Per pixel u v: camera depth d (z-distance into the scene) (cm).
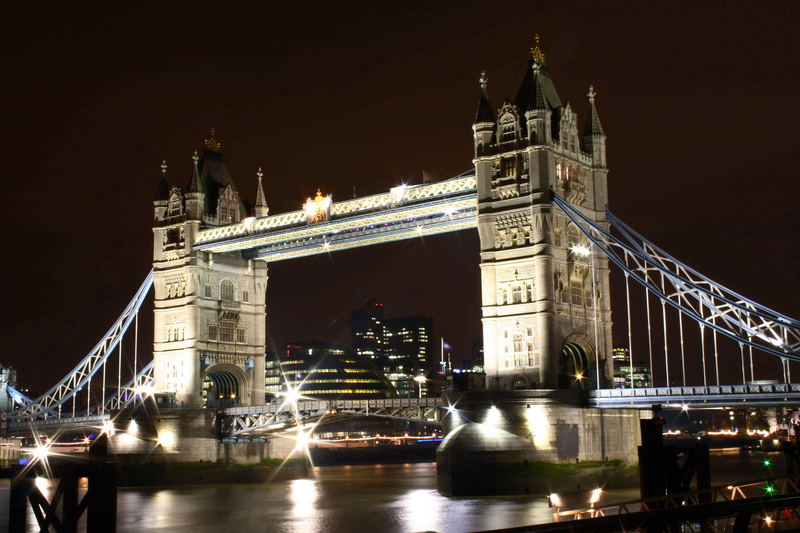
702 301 10888
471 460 10819
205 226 15025
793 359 9881
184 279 14850
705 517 3638
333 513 10069
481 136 11938
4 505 11219
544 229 11344
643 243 11562
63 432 18125
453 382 11600
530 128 11588
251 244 14175
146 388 14662
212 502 11506
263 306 15525
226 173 15862
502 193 11750
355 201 13100
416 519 9169
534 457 10725
